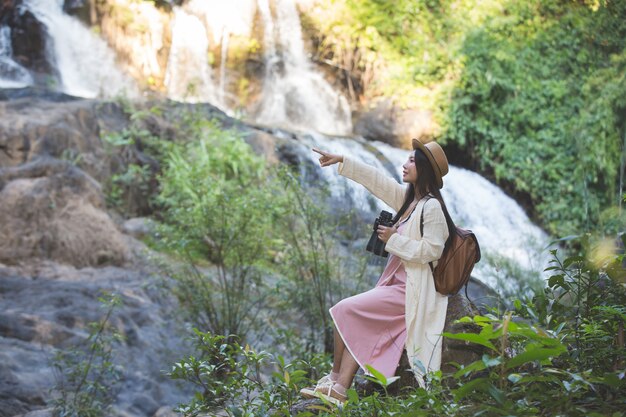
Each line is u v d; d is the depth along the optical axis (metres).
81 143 10.77
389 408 3.30
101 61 16.17
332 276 8.12
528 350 2.79
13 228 9.12
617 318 3.67
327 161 4.42
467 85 17.84
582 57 17.25
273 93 17.95
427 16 18.64
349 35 18.41
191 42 17.38
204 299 7.77
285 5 18.66
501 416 2.87
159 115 12.70
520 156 17.31
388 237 4.05
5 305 7.94
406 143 17.39
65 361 6.93
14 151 9.90
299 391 4.13
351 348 4.02
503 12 18.44
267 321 8.18
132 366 7.38
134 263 9.66
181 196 10.56
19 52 15.36
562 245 15.34
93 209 9.83
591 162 16.09
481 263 9.89
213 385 4.11
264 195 8.53
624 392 3.18
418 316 4.01
